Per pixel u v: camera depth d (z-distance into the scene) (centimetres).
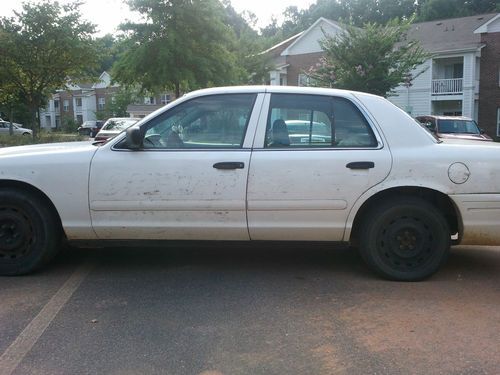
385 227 478
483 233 472
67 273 506
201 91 494
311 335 368
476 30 3256
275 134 478
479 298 441
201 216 475
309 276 500
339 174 465
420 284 477
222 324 386
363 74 2158
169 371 317
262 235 480
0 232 488
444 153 468
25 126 5997
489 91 3294
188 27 2066
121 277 495
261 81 3584
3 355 337
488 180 465
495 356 336
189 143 481
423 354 339
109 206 476
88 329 377
